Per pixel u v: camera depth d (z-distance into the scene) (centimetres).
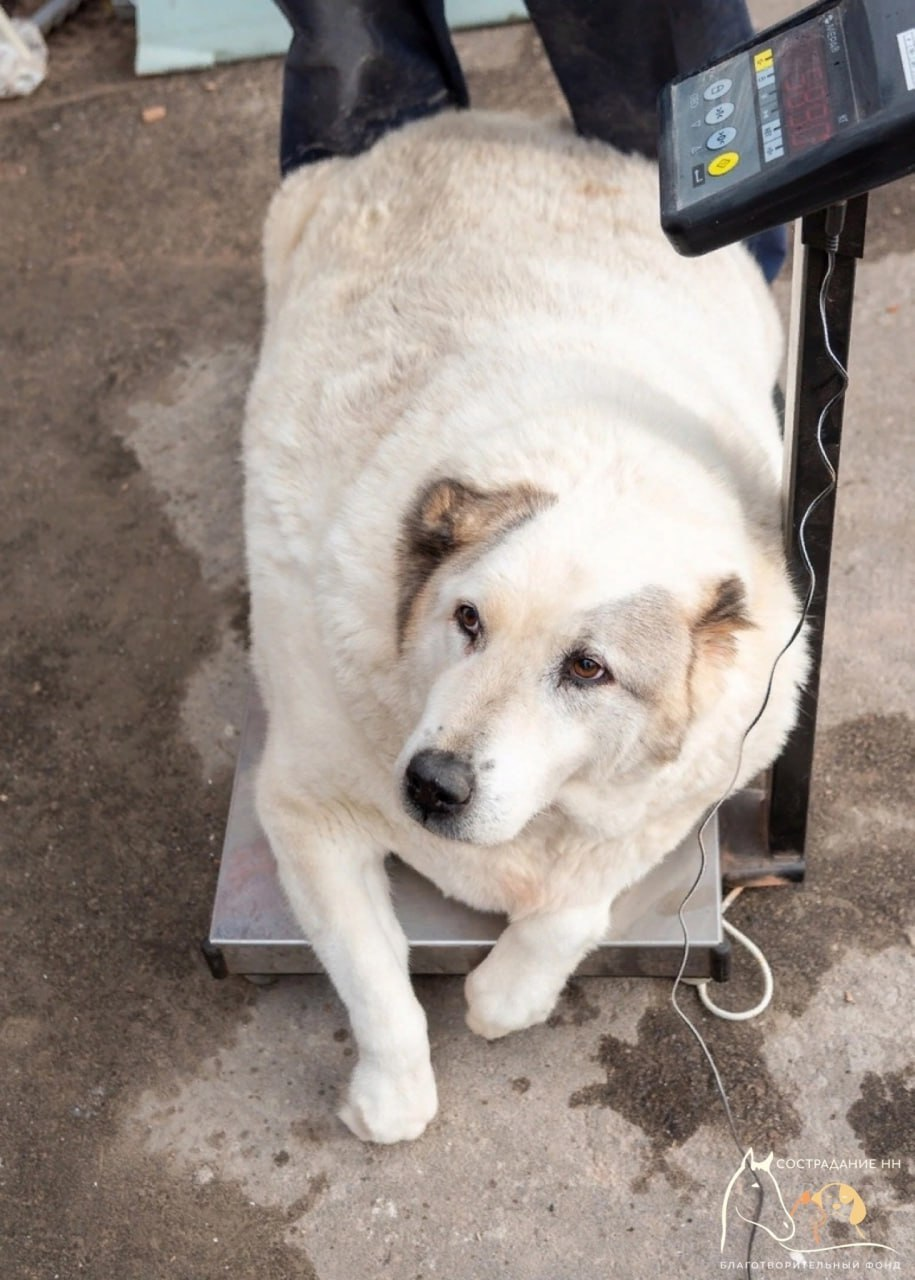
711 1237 190
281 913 201
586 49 222
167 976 207
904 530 231
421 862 197
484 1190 193
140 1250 192
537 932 192
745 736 187
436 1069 199
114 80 290
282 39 288
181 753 222
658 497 180
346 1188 194
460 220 211
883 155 163
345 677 187
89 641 231
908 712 218
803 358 178
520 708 176
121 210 273
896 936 204
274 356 212
